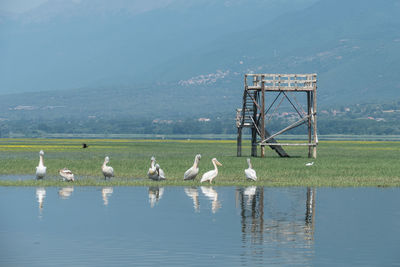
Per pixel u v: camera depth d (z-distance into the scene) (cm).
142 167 5259
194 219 2739
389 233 2483
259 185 3953
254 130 7519
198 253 2178
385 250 2223
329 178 4372
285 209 3003
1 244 2289
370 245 2289
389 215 2858
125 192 3572
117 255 2152
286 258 2122
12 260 2089
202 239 2369
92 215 2819
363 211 2962
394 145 13262
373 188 3841
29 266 2028
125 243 2306
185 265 2038
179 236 2414
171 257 2123
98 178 4428
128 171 4872
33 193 3500
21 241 2338
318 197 3409
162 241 2330
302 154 8325
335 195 3497
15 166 5319
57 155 7894
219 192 3597
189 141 17275
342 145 13225
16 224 2623
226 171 4872
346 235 2441
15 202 3169
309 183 4019
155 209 2977
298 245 2289
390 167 5419
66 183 3947
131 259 2105
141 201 3225
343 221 2711
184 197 3381
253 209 2995
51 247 2253
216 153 8631
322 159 6681
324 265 2039
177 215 2828
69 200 3244
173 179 4297
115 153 8644
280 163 5825
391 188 3844
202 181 4031
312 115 7062
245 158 6844
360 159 6806
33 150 9750
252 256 2141
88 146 11969
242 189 3744
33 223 2644
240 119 7625
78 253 2169
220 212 2911
